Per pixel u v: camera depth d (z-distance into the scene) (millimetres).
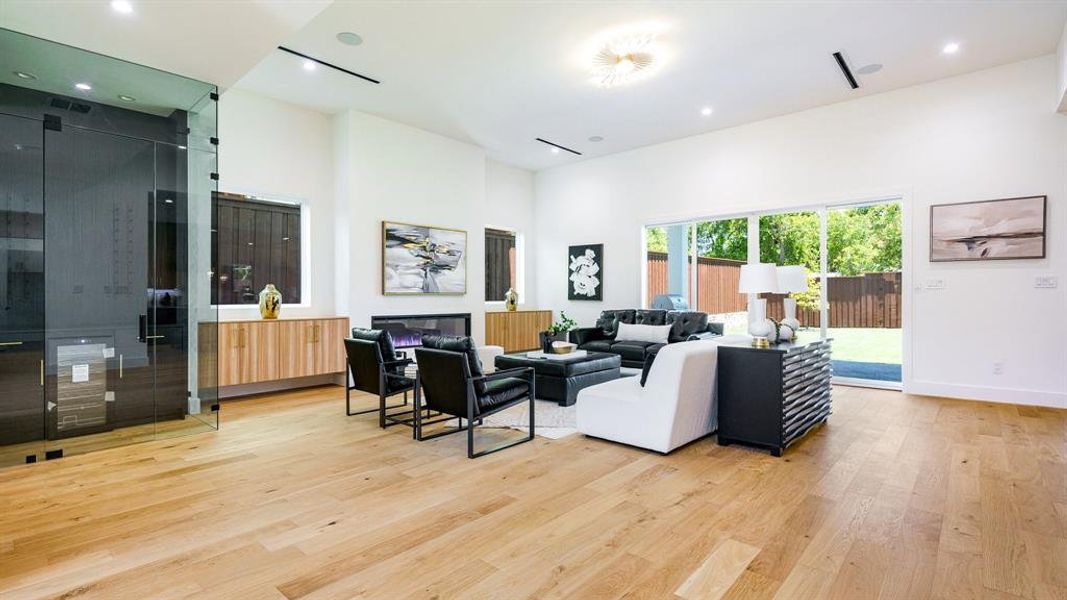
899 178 5461
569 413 4551
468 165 7379
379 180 6312
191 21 3158
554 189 8797
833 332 6055
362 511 2527
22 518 2465
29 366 3500
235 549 2156
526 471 3084
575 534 2277
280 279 5926
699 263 7215
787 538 2229
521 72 4988
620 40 4320
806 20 4051
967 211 5082
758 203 6469
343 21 4043
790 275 4586
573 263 8508
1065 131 4645
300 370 5547
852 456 3334
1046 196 4719
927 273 5312
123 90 3812
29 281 3518
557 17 3982
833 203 5898
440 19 4004
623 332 6891
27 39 3385
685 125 6617
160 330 4008
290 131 5910
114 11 3037
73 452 3471
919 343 5359
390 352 4191
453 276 7121
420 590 1853
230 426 4191
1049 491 2729
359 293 6105
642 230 7691
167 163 4039
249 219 5684
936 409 4668
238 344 5094
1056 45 4520
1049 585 1857
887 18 4039
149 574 1970
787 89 5441
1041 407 4703
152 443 3707
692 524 2367
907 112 5414
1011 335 4891
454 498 2682
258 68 4926
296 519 2441
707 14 3955
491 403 3521
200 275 4188
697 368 3430
